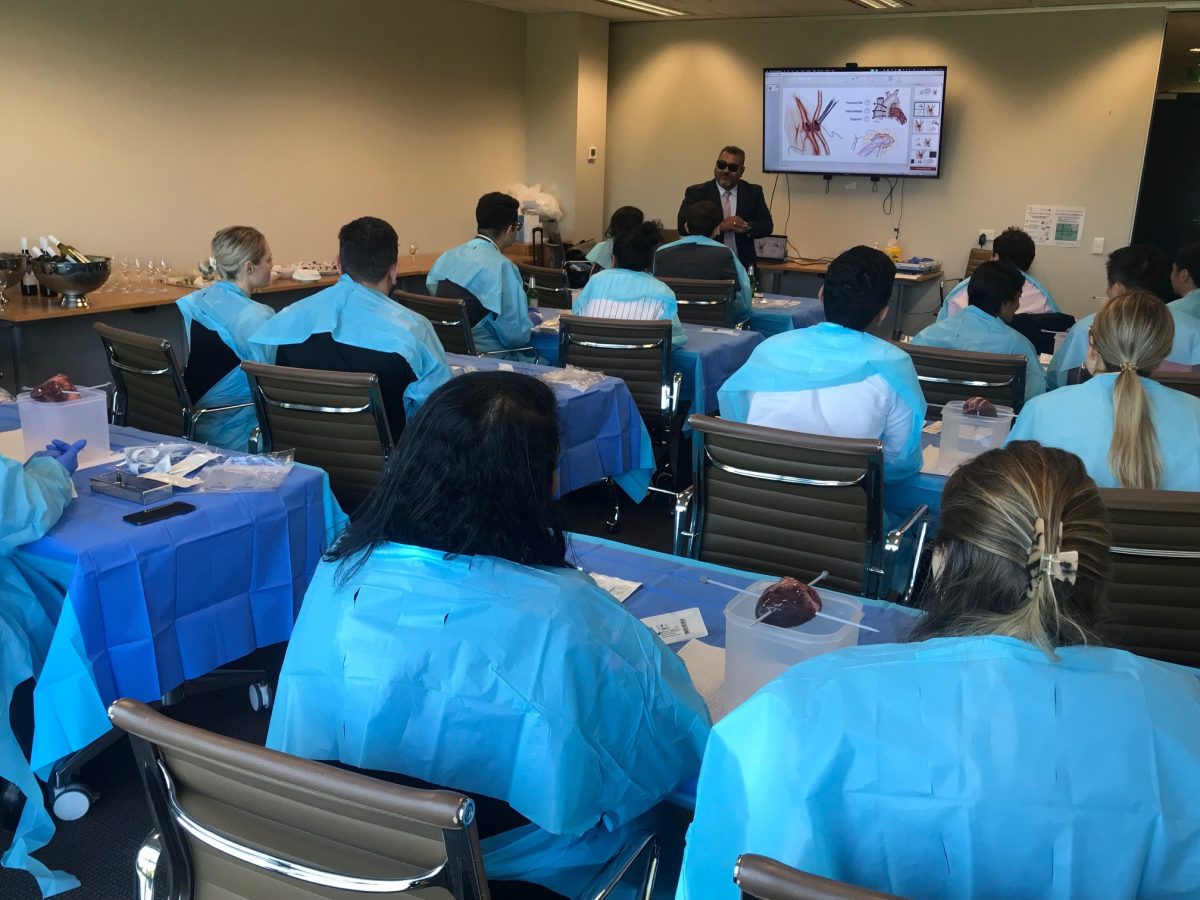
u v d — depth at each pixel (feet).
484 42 26.81
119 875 6.37
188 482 7.06
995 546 2.88
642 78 28.84
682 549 7.61
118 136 18.28
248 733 8.06
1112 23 22.97
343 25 22.62
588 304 14.19
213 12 19.65
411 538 3.71
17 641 6.00
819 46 26.30
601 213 29.84
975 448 7.82
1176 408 6.38
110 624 6.07
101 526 6.26
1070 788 2.53
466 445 3.65
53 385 7.34
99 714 5.97
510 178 28.73
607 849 3.87
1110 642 2.94
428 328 9.89
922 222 25.99
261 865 3.30
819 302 19.26
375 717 3.55
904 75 24.48
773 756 2.73
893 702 2.70
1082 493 2.92
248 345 10.44
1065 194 24.25
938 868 2.63
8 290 16.40
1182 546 5.60
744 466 7.08
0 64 16.24
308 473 7.43
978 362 9.75
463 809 2.72
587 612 3.61
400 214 25.29
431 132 25.70
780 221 27.76
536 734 3.41
